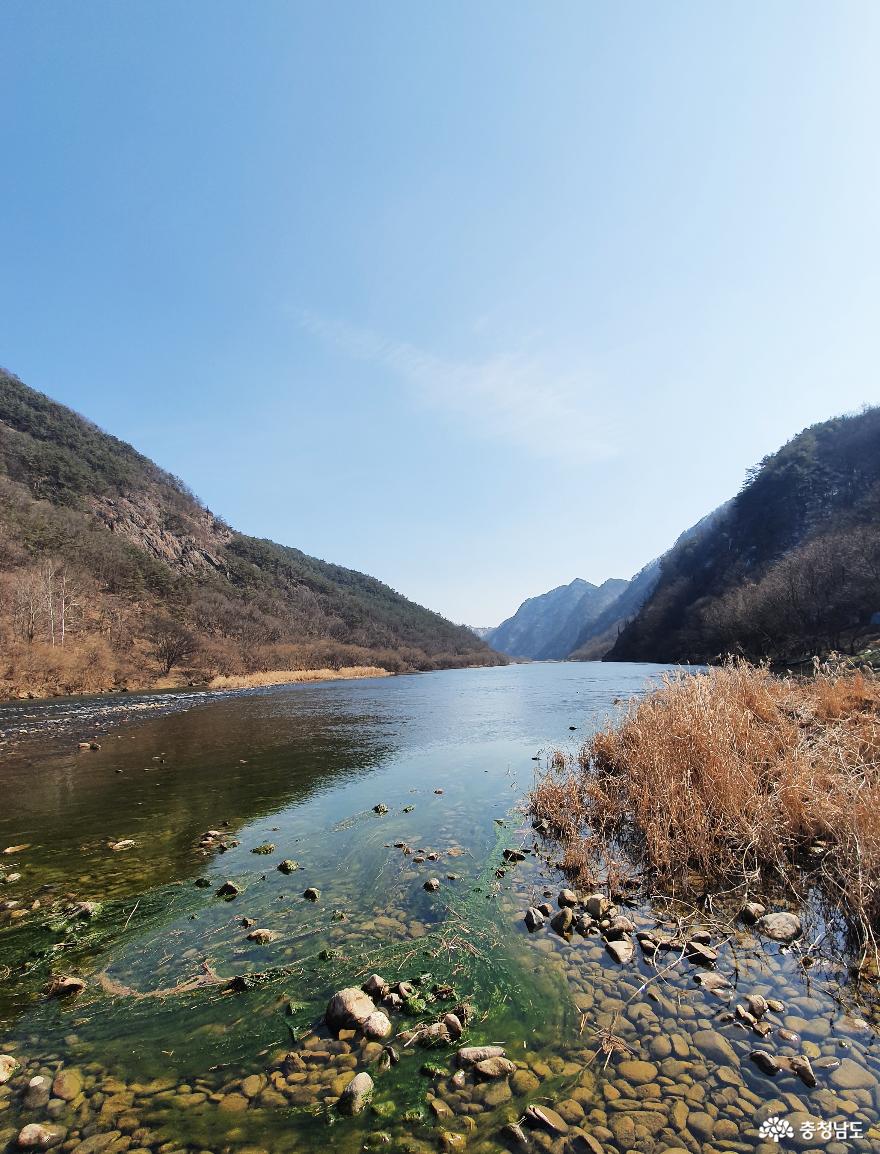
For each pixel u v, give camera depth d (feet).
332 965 15.80
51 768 42.60
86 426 395.55
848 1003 13.44
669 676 41.68
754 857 20.95
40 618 147.74
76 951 16.89
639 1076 11.38
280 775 39.83
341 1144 9.93
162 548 328.70
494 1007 13.82
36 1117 10.58
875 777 21.58
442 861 23.70
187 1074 11.73
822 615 161.68
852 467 293.02
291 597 394.11
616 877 20.48
